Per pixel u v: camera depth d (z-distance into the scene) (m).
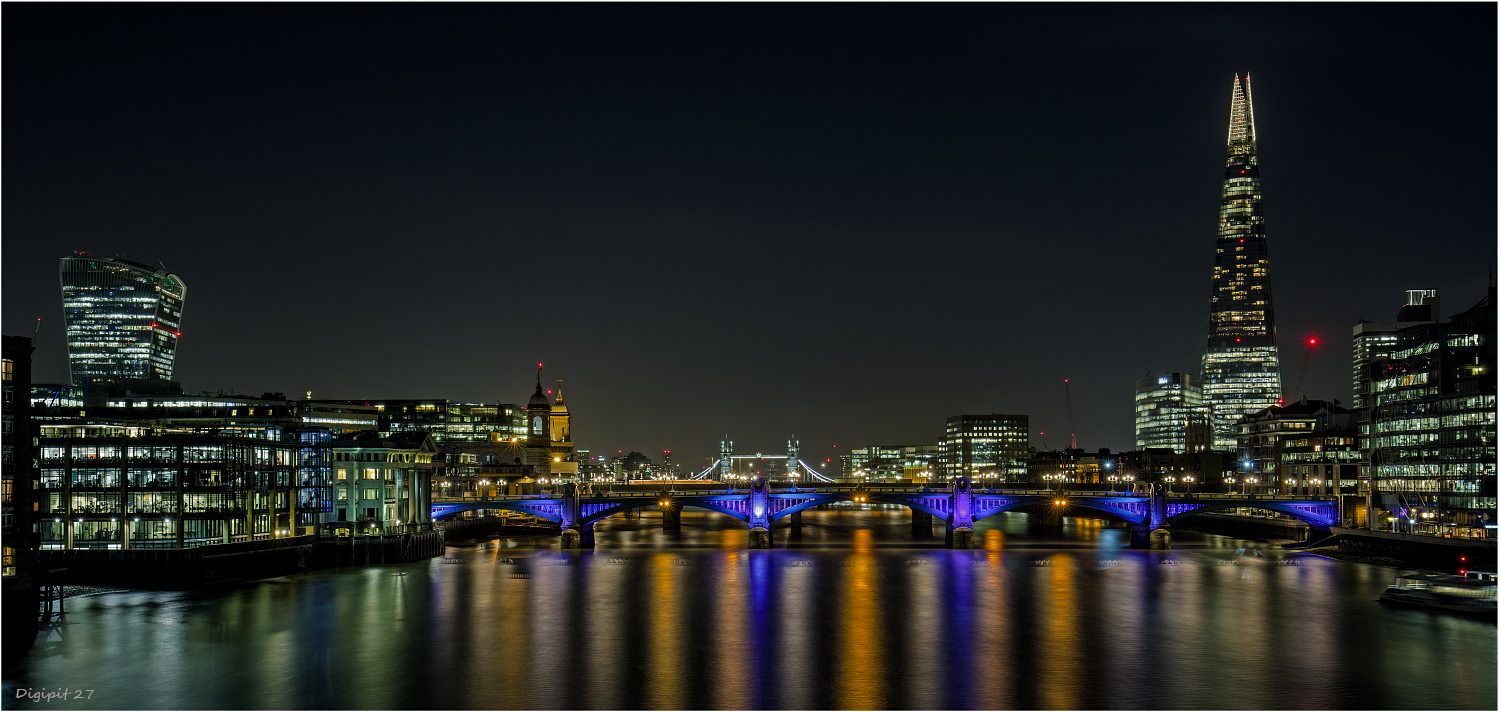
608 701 119.75
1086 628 159.12
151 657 136.88
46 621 156.62
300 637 149.00
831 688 125.12
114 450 194.38
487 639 149.25
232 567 194.38
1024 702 119.94
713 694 122.38
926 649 144.62
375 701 119.38
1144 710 117.31
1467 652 143.00
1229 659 139.25
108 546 192.75
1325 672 132.62
